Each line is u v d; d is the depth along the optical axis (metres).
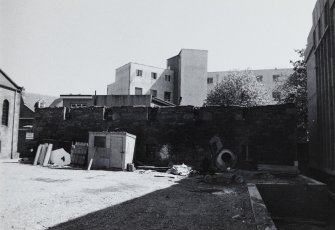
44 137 20.53
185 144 16.83
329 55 12.54
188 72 50.38
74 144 19.56
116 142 16.23
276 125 15.23
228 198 8.45
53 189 9.41
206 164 13.73
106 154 16.34
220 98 31.89
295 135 14.90
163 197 8.55
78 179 11.90
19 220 5.82
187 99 49.66
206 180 11.51
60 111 20.33
